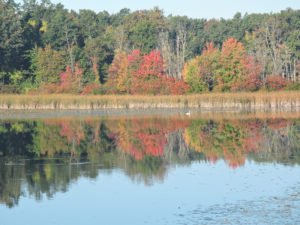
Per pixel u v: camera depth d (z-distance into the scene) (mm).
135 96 81750
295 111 68812
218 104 76938
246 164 30016
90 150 37688
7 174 29000
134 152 36344
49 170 30000
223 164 30344
